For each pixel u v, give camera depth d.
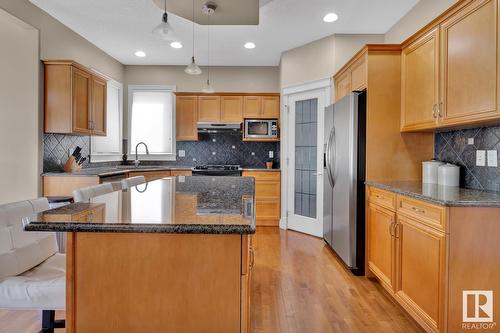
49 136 3.54
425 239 1.87
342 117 3.11
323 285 2.66
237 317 1.11
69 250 1.10
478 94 1.86
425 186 2.40
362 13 3.41
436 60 2.24
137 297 1.11
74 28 3.86
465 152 2.42
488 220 1.67
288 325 2.05
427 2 3.01
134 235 1.10
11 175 3.30
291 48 4.51
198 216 1.17
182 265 1.11
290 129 4.61
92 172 3.61
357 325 2.05
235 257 1.11
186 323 1.11
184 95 5.21
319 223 4.18
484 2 1.81
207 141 5.51
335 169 3.32
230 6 2.94
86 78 3.73
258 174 4.83
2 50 3.24
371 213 2.73
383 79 2.79
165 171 4.89
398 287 2.21
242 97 5.17
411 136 2.82
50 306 1.18
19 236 1.39
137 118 5.46
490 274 1.67
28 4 3.15
